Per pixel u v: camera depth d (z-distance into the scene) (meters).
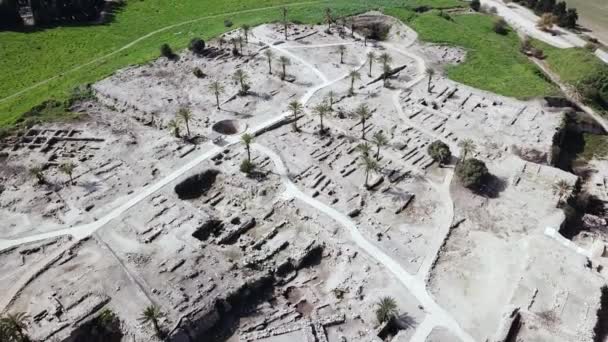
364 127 114.44
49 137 110.94
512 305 73.06
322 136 112.31
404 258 82.75
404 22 166.38
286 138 111.94
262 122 116.81
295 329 72.12
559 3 182.25
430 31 160.75
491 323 72.12
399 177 100.06
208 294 74.50
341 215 91.12
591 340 67.81
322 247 86.00
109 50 158.12
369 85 133.00
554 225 88.50
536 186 97.88
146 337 68.38
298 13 175.50
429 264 81.62
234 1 193.75
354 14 171.62
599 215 98.00
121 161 104.19
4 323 65.12
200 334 71.62
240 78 127.00
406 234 87.44
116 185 97.62
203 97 127.38
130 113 122.06
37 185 97.50
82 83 133.38
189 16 182.88
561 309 72.00
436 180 99.62
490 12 189.25
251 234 88.81
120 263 80.12
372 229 88.25
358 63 144.12
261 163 103.94
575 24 179.25
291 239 86.88
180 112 111.06
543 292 74.75
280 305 77.06
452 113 120.38
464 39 156.62
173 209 91.44
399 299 75.94
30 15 175.25
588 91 130.38
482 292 77.00
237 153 106.94
